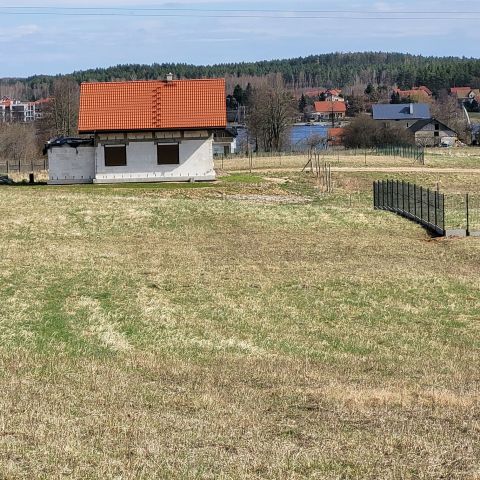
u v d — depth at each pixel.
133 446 13.49
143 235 44.91
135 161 67.75
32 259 36.34
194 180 68.44
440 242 43.62
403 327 26.73
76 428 14.32
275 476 12.24
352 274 34.75
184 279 33.09
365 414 16.08
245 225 48.25
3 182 69.06
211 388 18.17
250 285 32.38
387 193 56.34
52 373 19.17
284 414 15.99
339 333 25.77
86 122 67.38
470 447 13.84
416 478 12.36
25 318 26.12
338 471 12.57
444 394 17.94
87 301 28.78
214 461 12.82
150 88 70.44
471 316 28.33
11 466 12.23
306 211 52.84
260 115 136.50
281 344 24.22
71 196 56.12
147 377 19.20
